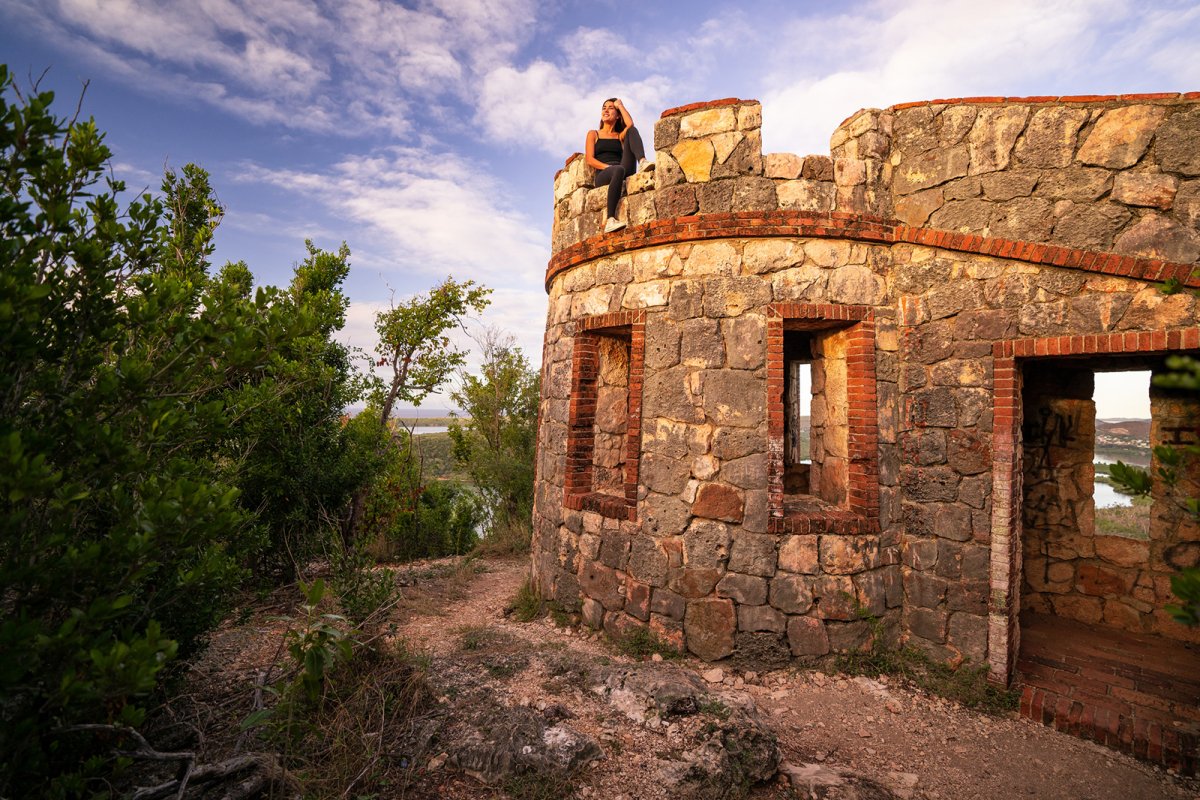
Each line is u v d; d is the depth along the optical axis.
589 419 5.50
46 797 2.14
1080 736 3.60
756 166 4.53
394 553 8.62
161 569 2.93
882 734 3.62
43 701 2.11
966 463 4.19
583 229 5.46
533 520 6.27
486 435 11.45
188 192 6.57
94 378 2.45
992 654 4.00
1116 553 5.16
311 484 6.43
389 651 3.86
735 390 4.51
